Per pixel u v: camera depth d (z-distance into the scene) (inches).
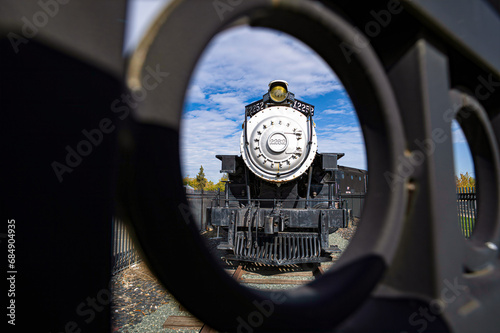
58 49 22.7
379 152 37.8
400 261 40.6
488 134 55.6
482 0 47.5
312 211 210.5
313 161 260.7
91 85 23.1
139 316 132.4
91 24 23.4
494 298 43.1
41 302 22.5
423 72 37.3
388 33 41.4
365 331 34.9
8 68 22.0
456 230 39.4
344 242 357.4
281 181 239.8
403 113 39.8
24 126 22.4
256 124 257.9
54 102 22.6
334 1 37.9
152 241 25.4
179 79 25.8
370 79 35.3
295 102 266.5
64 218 22.7
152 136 24.6
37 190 22.5
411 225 39.1
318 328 30.9
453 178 39.8
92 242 23.0
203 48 26.8
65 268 22.8
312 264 234.7
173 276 26.7
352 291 32.7
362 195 685.3
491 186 57.7
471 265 44.7
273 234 217.2
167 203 25.2
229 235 209.6
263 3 29.4
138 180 24.5
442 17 37.7
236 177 275.4
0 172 22.0
